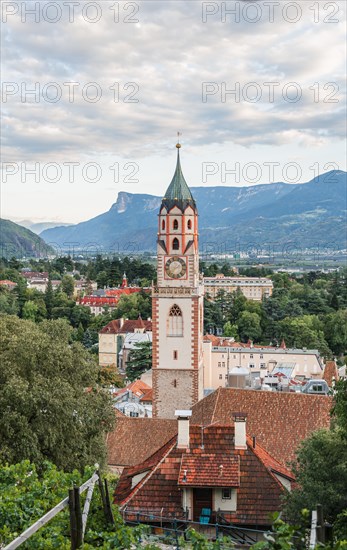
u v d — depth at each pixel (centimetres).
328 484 3784
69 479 3133
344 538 2852
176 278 8594
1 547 2255
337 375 13975
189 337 8612
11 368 5531
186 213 8544
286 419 6931
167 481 4253
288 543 2017
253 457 4316
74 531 2238
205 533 4031
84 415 5788
